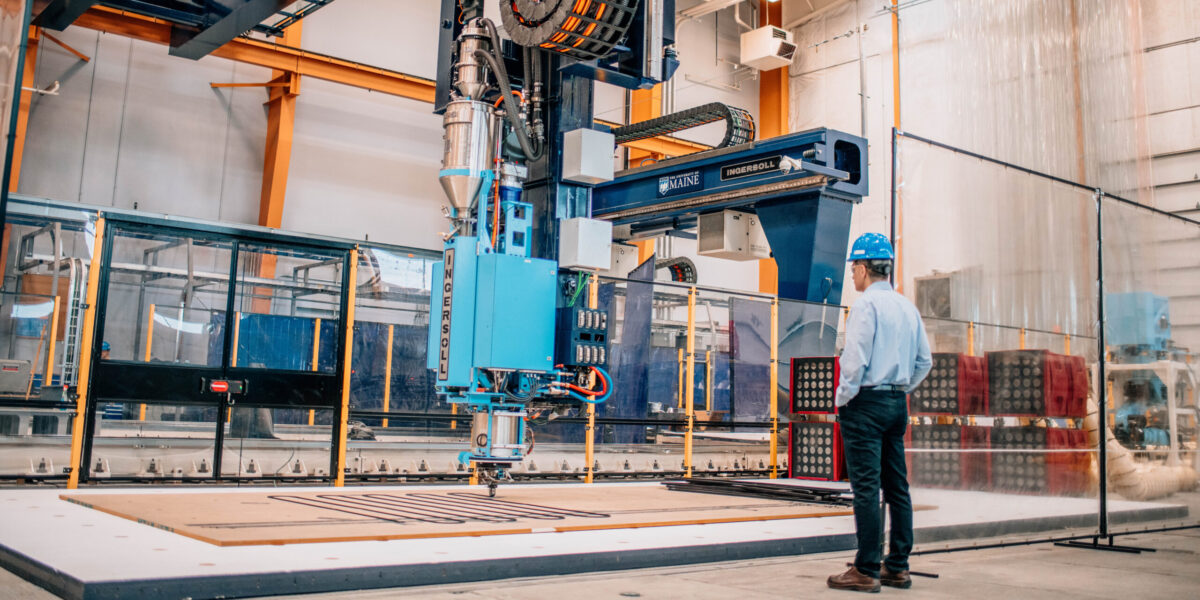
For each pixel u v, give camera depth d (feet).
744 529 16.37
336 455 25.61
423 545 12.80
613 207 40.98
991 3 35.55
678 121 39.22
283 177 41.42
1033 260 22.35
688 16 57.36
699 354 32.45
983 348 19.83
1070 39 37.01
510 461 18.47
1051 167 35.14
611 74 20.11
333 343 26.04
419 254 28.02
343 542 12.85
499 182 19.07
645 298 30.71
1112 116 38.60
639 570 12.84
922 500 15.90
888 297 12.19
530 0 18.25
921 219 16.66
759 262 62.23
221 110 42.01
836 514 19.39
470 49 19.35
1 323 21.75
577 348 18.48
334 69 42.04
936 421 17.58
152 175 39.91
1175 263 24.45
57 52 37.88
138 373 22.99
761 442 33.78
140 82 39.91
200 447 23.99
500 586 11.14
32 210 22.07
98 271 22.65
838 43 59.36
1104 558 15.06
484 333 17.87
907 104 54.95
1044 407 20.80
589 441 28.63
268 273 26.27
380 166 46.52
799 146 32.78
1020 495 18.92
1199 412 24.29
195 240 24.23
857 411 11.85
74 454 22.02
